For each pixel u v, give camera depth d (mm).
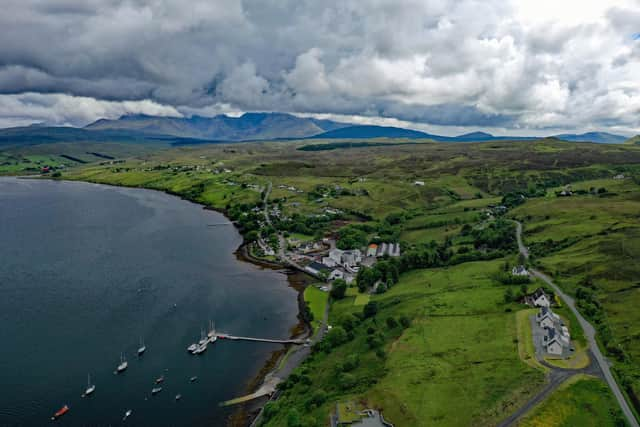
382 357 129000
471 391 106188
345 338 151750
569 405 98125
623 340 124250
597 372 110062
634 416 94375
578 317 141375
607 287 160125
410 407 103062
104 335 160000
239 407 123375
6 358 142250
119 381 134000
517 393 102875
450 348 128000
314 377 130875
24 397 124375
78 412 119938
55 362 141500
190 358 148375
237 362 146875
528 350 121062
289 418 106312
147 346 154375
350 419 101625
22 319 169250
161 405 124062
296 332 168125
